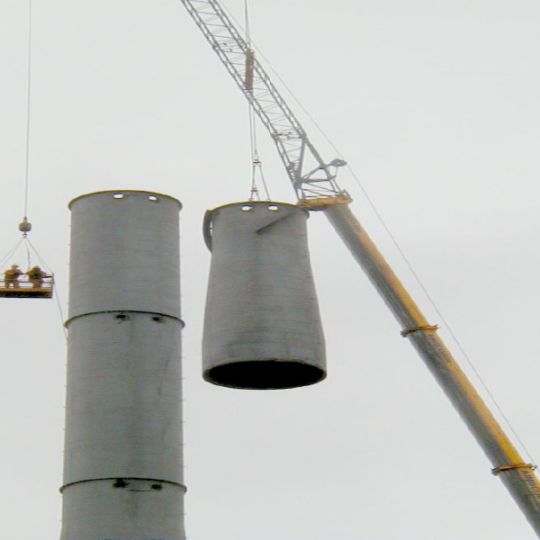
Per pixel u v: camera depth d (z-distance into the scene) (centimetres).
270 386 14325
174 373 13762
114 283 13788
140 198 14125
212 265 14050
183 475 13612
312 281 14025
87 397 13462
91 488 13162
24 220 16712
